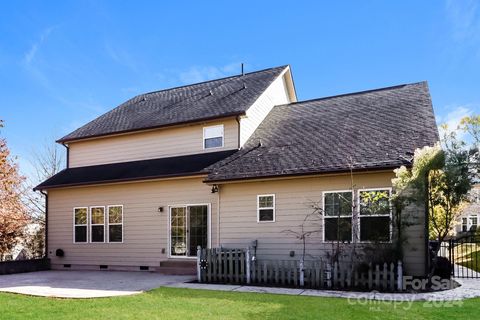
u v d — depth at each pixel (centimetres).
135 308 823
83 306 856
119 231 1667
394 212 1077
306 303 854
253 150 1516
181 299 919
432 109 1424
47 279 1368
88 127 2002
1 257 2050
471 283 1117
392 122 1404
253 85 1875
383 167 1136
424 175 1001
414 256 1095
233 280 1205
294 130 1582
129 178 1603
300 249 1262
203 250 1254
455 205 1030
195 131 1680
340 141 1371
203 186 1502
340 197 1220
